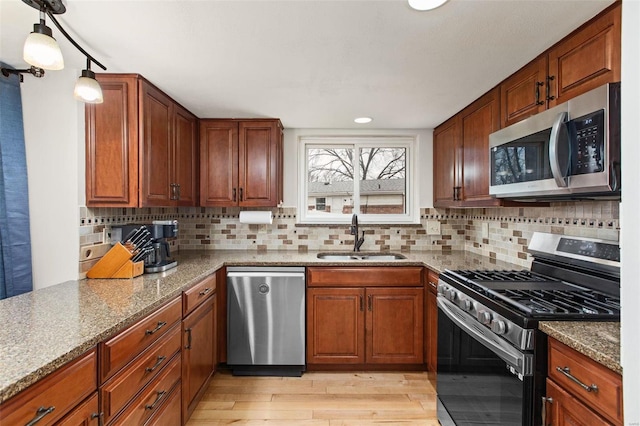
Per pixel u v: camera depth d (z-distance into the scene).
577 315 1.18
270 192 2.75
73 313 1.25
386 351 2.48
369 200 3.21
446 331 1.88
